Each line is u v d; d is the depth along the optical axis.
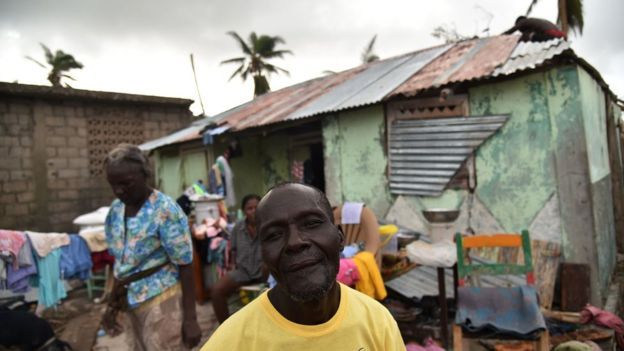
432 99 5.35
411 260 3.60
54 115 10.52
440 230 3.78
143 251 2.35
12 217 9.95
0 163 9.86
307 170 8.29
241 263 4.48
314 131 8.24
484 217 4.98
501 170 4.86
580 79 4.43
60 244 4.90
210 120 10.48
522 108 4.71
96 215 7.03
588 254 4.34
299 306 1.03
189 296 2.44
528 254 3.25
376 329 1.12
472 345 3.68
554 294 4.51
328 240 1.00
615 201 6.73
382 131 5.82
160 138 10.94
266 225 0.99
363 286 3.17
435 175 5.31
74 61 25.45
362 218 3.84
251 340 1.04
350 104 5.86
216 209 5.96
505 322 2.98
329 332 1.04
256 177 9.32
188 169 9.86
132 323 2.50
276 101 9.22
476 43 7.05
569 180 4.45
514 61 4.89
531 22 5.99
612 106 7.33
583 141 4.36
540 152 4.61
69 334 5.00
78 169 10.80
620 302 4.78
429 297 4.04
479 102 5.03
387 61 8.60
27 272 4.56
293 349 1.02
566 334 3.69
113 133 11.34
